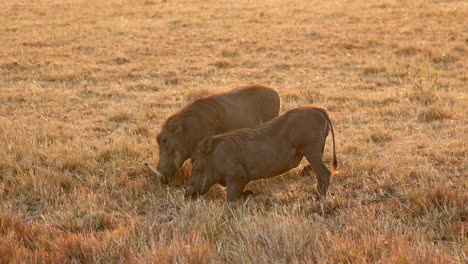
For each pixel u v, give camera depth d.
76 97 17.17
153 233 7.56
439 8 32.81
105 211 9.12
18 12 35.50
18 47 24.89
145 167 10.92
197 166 9.22
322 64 21.45
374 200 9.10
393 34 26.44
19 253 6.96
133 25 30.47
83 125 14.24
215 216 8.00
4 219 8.20
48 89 18.27
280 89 17.80
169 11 35.44
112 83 19.08
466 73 19.06
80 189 9.97
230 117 10.38
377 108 14.96
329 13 32.88
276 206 8.80
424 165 10.28
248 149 9.05
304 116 9.20
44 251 7.30
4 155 11.38
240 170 9.06
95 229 8.41
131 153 11.80
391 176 9.93
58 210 9.11
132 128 13.80
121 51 24.36
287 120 9.21
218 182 9.32
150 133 13.30
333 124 13.83
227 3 38.59
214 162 9.14
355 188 9.68
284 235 6.91
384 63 20.72
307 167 10.33
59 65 21.75
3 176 10.48
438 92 16.25
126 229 7.69
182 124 9.95
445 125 13.18
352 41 25.22
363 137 12.50
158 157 11.20
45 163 11.34
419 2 35.22
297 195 9.48
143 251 6.77
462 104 14.75
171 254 6.44
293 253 6.55
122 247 7.10
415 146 11.66
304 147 9.17
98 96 17.55
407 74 19.38
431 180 9.51
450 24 28.00
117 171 10.89
